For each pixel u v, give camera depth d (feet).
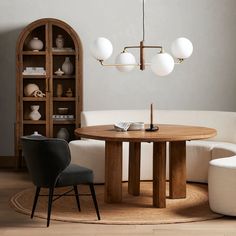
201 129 27.63
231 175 24.84
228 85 34.94
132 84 35.09
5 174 33.35
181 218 24.90
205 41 34.83
